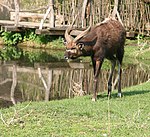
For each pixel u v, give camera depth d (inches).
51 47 1206.3
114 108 546.9
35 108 534.9
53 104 574.2
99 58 594.6
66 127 467.5
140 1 1170.0
